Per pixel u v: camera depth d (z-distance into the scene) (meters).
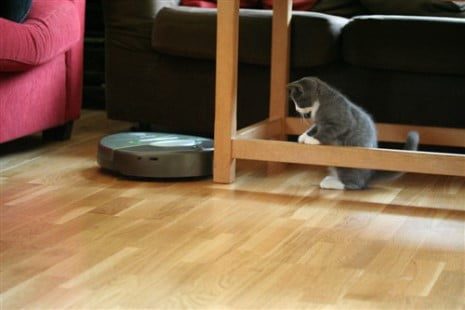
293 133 3.61
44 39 3.40
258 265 2.37
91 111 4.77
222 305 2.08
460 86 3.53
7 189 3.11
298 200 3.05
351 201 3.06
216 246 2.52
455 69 3.48
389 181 3.38
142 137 3.52
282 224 2.76
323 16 3.63
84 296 2.13
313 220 2.81
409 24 3.50
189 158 3.27
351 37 3.57
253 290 2.19
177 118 3.93
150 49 3.93
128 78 3.99
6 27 3.20
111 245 2.51
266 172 3.46
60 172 3.37
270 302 2.11
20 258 2.39
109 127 4.32
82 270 2.30
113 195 3.06
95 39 4.83
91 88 4.86
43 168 3.43
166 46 3.83
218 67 3.19
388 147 3.80
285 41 3.55
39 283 2.21
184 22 3.79
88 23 4.86
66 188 3.14
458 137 3.44
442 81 3.54
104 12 4.00
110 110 4.06
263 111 3.78
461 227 2.78
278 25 3.55
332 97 3.10
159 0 3.98
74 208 2.88
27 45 3.29
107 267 2.33
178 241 2.56
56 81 3.75
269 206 2.96
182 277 2.27
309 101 3.11
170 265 2.36
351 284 2.24
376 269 2.36
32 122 3.59
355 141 3.11
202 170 3.30
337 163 3.09
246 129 3.35
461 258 2.47
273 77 3.59
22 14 3.37
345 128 3.09
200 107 3.88
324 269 2.35
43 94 3.64
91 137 4.06
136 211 2.87
